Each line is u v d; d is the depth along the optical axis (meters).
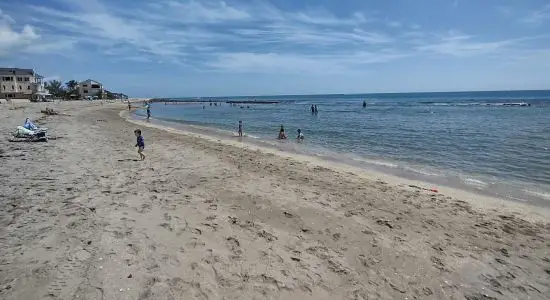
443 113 54.19
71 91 131.50
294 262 6.53
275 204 9.73
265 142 24.73
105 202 8.91
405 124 37.47
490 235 8.27
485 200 11.11
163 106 108.88
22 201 8.61
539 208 10.41
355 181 13.01
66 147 17.44
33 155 14.62
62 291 5.02
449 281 6.20
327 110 71.25
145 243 6.73
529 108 62.81
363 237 7.80
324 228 8.22
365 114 55.62
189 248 6.72
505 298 5.79
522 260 7.08
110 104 96.19
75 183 10.55
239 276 5.91
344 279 6.09
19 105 57.62
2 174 11.09
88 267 5.70
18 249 6.14
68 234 6.86
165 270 5.84
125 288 5.22
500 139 24.94
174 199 9.63
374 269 6.48
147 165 14.20
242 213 8.91
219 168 14.18
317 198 10.48
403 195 11.31
